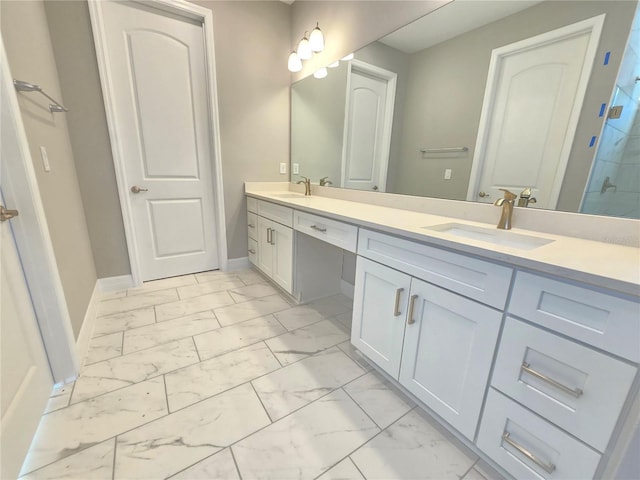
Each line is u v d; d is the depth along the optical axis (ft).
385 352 4.47
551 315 2.57
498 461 3.16
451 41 4.87
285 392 4.44
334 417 4.03
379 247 4.33
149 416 3.92
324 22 7.49
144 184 7.77
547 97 3.86
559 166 3.81
